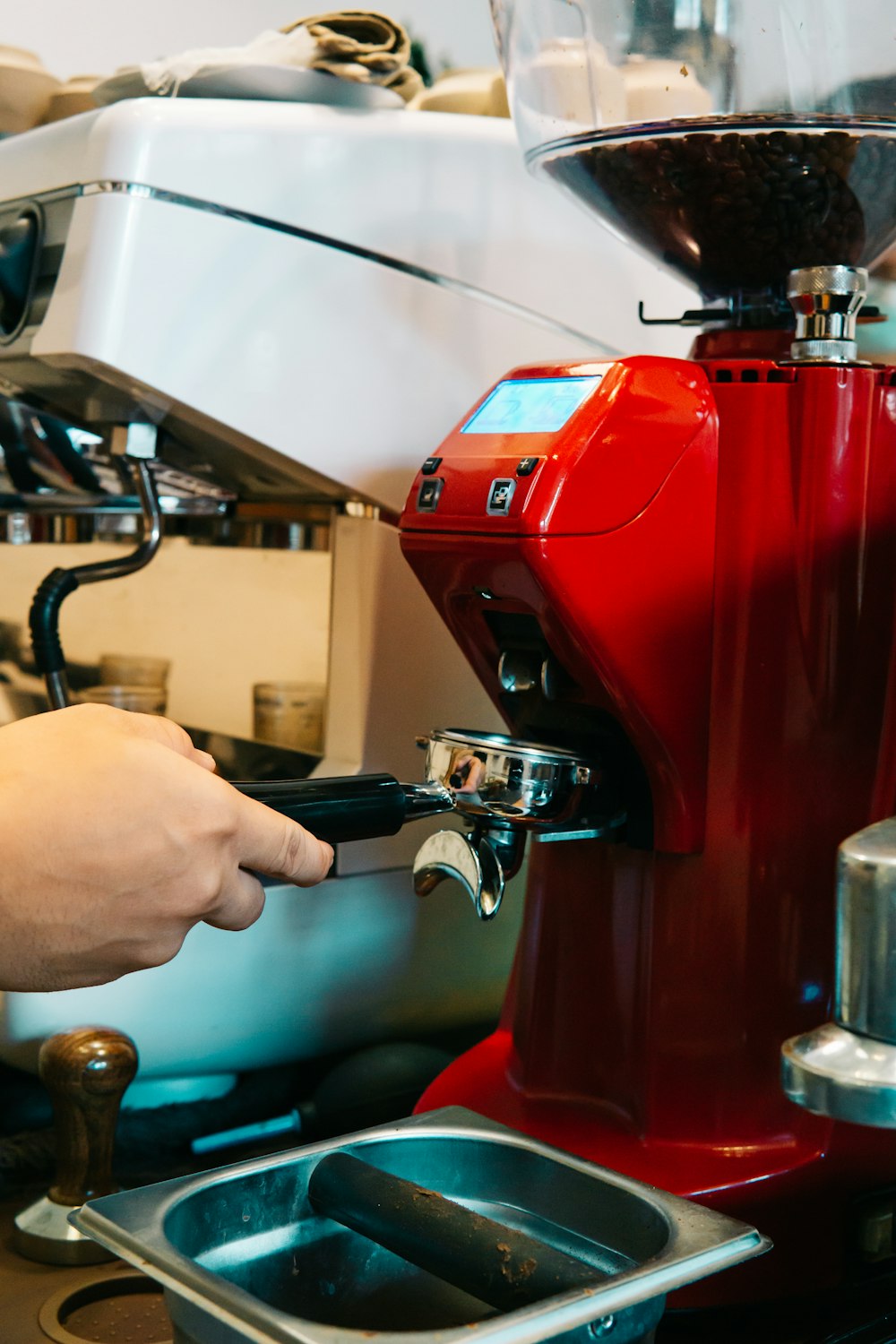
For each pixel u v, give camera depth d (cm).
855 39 52
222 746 84
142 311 66
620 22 54
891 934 32
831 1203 55
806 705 55
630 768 56
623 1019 58
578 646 52
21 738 41
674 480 52
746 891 56
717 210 56
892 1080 32
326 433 71
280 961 71
